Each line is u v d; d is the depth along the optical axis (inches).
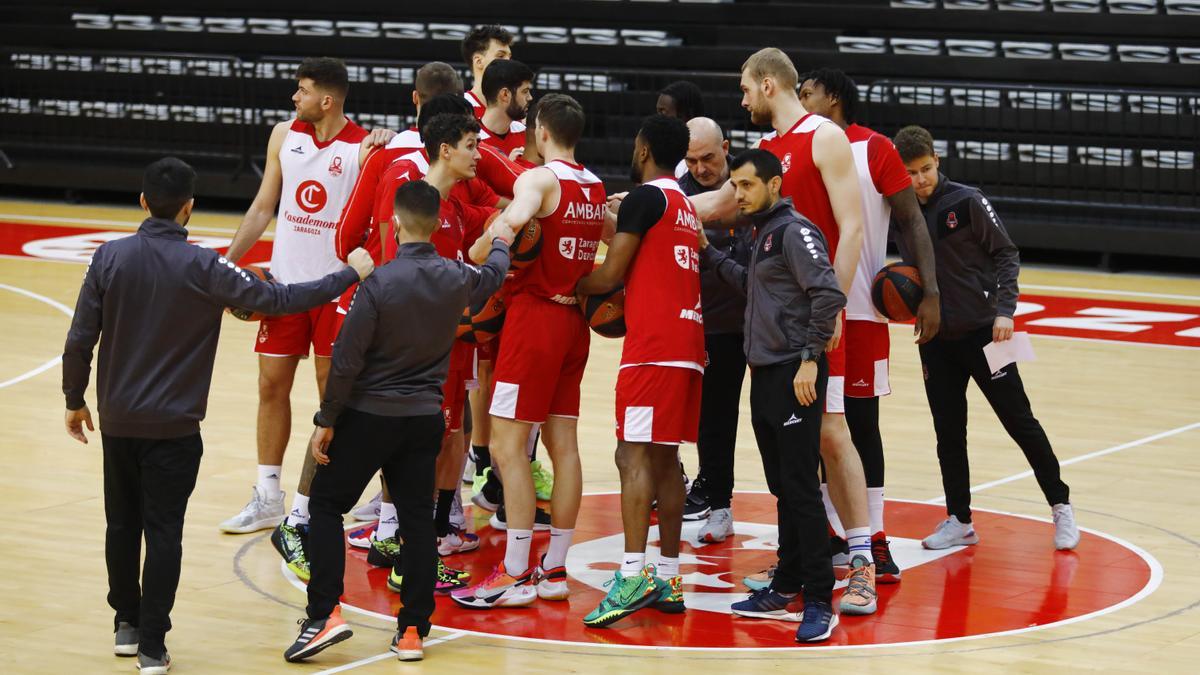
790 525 380.5
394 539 420.5
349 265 343.3
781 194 402.0
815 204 398.9
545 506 490.3
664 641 362.6
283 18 1422.2
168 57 1323.8
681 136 387.9
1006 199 1109.7
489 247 375.2
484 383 492.4
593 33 1289.4
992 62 1171.9
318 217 471.5
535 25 1341.0
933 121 1169.4
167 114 1362.0
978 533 466.3
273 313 333.4
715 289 455.2
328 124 469.1
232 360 738.8
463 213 417.7
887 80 1148.5
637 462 379.2
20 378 687.7
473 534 455.8
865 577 386.6
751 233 457.1
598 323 392.8
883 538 414.6
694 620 381.1
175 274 326.6
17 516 468.1
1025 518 484.4
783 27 1266.0
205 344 333.7
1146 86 1132.5
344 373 335.6
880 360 415.5
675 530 388.8
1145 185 1096.2
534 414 390.3
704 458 462.3
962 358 445.4
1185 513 487.5
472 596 390.0
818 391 364.5
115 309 326.0
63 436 579.2
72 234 1191.6
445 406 422.9
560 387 399.9
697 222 390.6
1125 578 416.8
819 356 361.7
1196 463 555.5
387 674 336.5
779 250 364.2
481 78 485.4
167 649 353.1
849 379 413.4
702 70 1258.6
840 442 390.6
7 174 1393.9
